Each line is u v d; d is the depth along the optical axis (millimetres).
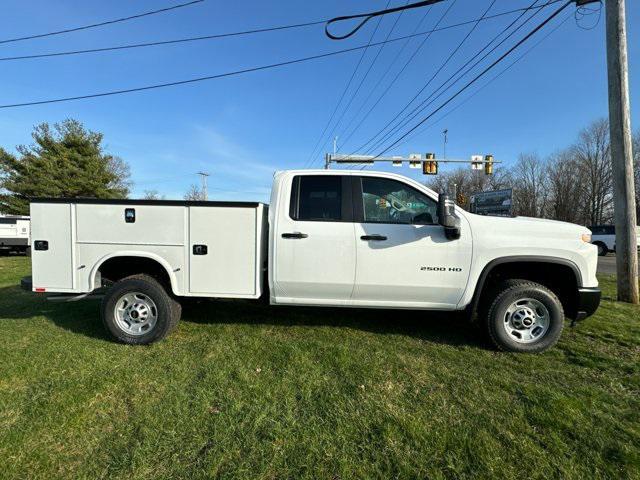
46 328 4727
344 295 4230
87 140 29094
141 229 4184
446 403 2959
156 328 4168
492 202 32281
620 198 6879
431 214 4148
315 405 2906
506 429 2621
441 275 4082
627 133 6875
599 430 2617
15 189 26406
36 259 4234
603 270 14336
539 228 4086
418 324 4992
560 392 3139
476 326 4930
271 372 3469
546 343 3992
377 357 3850
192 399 2971
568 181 50219
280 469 2207
